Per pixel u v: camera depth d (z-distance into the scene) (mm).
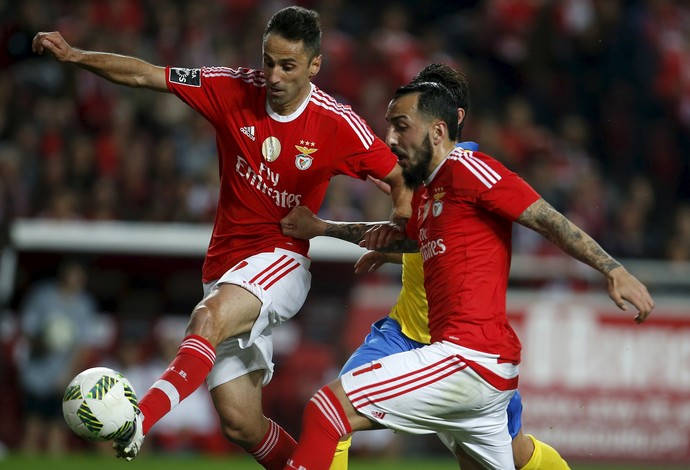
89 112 46844
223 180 20406
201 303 18828
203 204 43906
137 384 38312
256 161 19766
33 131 45844
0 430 37875
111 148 45312
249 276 19547
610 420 37406
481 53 54156
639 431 37469
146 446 37375
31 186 43969
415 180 18406
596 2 55219
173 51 49500
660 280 39062
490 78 53625
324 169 19969
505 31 54312
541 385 37344
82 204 43062
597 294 37906
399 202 20344
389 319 21359
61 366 38094
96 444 38188
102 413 16453
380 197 43438
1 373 38344
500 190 17297
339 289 38594
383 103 49781
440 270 17844
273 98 19156
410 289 20750
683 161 53781
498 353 17609
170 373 17688
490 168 17453
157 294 39562
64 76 47625
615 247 46656
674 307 38219
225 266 20438
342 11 54094
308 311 38500
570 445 37250
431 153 18062
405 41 52125
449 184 17719
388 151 20156
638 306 16766
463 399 17594
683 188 53375
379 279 38469
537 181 47250
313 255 38281
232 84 19797
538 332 37531
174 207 43500
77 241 39062
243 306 19000
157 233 39406
